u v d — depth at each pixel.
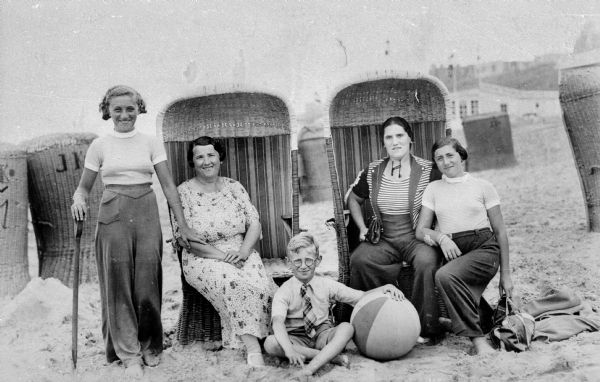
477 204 3.93
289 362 3.63
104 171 3.67
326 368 3.48
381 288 3.73
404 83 4.73
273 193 4.83
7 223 5.99
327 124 4.39
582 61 10.72
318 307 3.74
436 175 4.23
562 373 3.08
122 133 3.74
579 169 6.82
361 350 3.63
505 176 11.22
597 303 4.51
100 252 3.68
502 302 3.91
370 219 4.46
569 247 6.38
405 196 4.20
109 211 3.63
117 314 3.67
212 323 4.15
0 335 4.56
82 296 5.44
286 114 4.59
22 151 6.09
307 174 10.19
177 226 4.03
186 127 4.55
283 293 3.75
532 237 7.02
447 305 3.73
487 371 3.26
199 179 4.21
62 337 4.47
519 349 3.52
